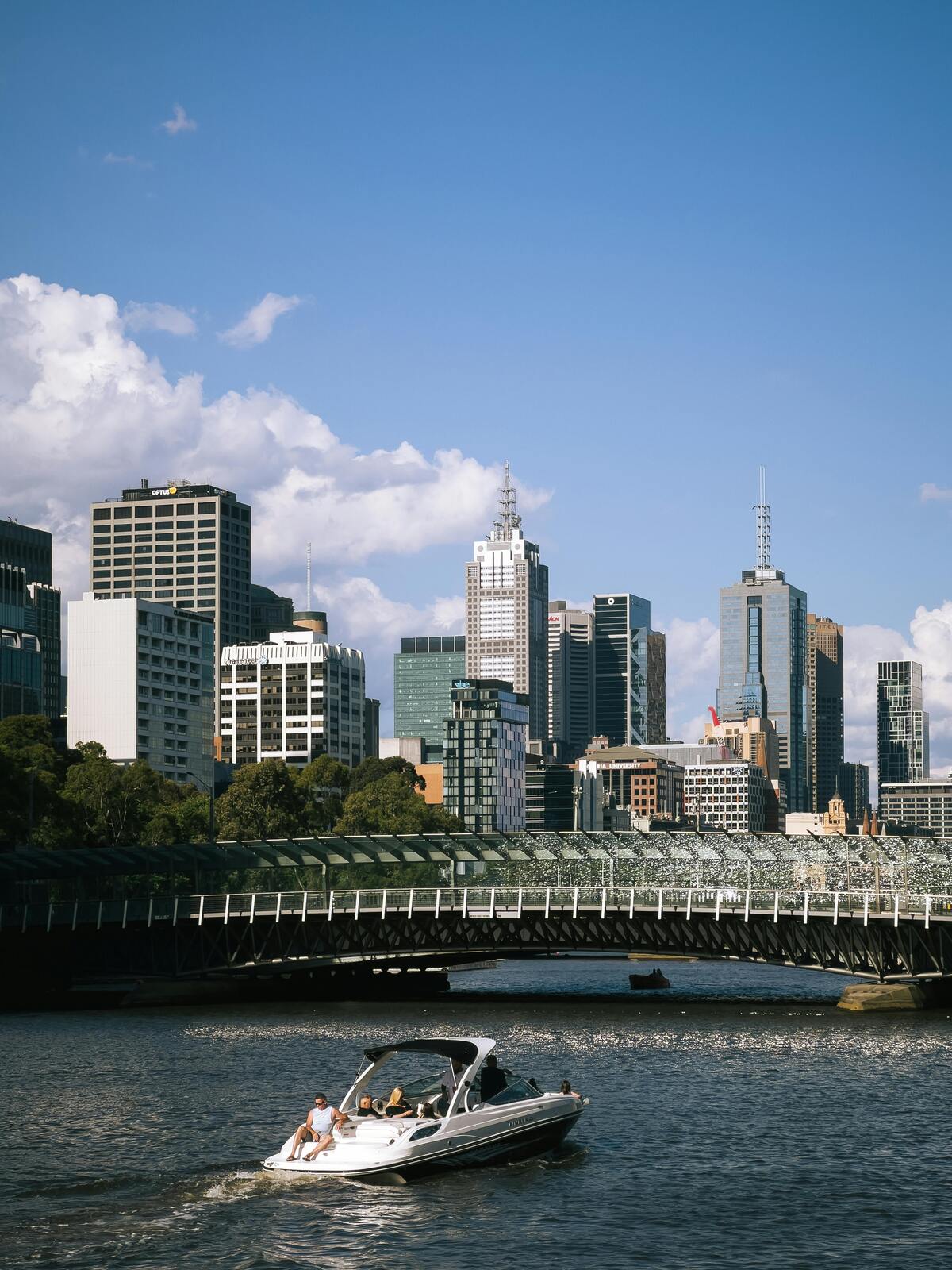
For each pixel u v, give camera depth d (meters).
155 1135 65.50
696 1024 114.62
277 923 134.50
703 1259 48.19
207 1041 101.81
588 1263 47.81
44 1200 53.94
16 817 170.00
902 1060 91.69
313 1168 56.72
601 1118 70.69
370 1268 47.25
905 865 143.00
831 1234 50.81
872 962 128.62
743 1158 61.88
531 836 149.12
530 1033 107.44
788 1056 93.62
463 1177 57.75
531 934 137.88
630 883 154.50
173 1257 47.97
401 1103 59.38
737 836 146.62
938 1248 49.34
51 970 138.12
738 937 133.12
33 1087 79.19
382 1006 131.25
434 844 148.50
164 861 145.25
